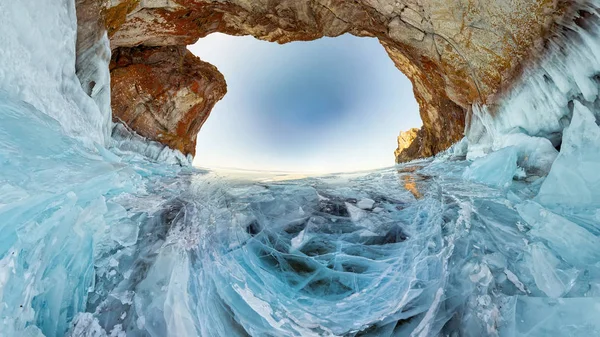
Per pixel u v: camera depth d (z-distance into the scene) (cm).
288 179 858
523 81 491
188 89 1041
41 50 351
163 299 270
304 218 508
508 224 336
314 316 289
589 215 282
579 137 322
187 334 249
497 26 484
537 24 432
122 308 256
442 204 455
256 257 380
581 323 191
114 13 596
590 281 220
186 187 618
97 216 288
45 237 224
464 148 805
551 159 428
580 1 366
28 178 215
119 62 930
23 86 306
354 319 284
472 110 688
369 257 389
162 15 713
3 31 287
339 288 337
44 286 217
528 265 262
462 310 253
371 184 723
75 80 446
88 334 232
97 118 506
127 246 318
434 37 605
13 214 196
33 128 268
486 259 288
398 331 263
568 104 425
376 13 667
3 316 171
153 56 1000
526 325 211
